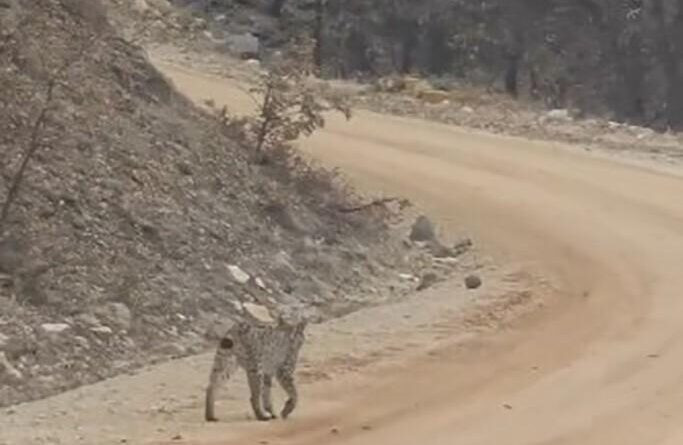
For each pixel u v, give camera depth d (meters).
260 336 27.67
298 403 29.31
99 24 48.62
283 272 41.22
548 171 68.31
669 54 125.69
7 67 41.22
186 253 38.75
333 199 49.22
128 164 41.38
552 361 34.34
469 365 33.72
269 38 114.56
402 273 46.25
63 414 27.95
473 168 68.25
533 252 51.44
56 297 33.59
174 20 103.56
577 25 124.62
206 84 81.50
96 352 32.34
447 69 118.62
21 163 37.81
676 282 45.94
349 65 116.00
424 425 27.88
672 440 27.33
